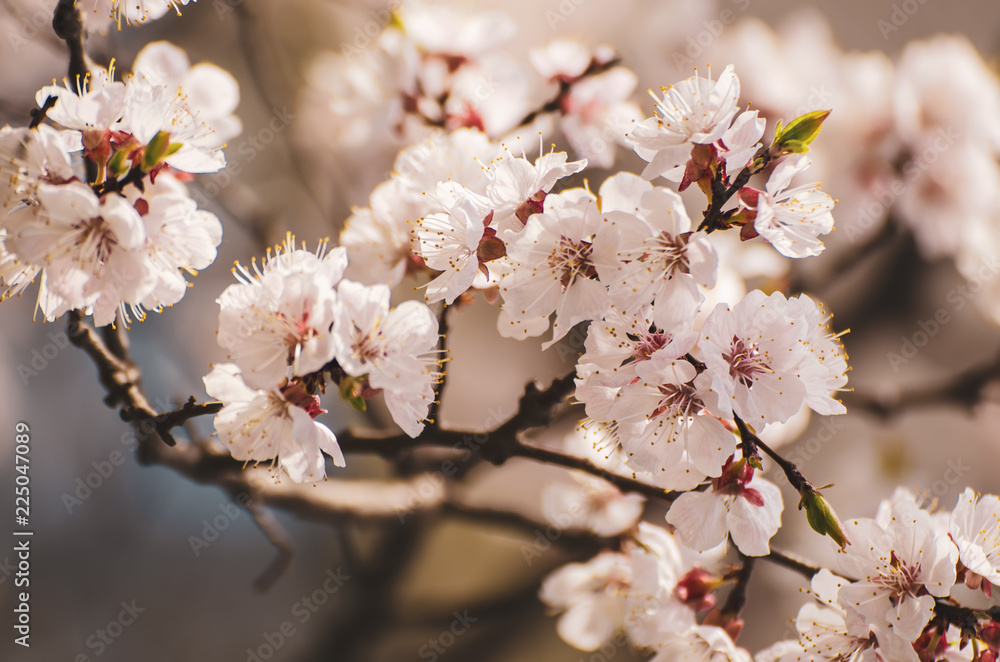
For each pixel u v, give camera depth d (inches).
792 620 21.4
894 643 20.6
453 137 22.4
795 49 27.8
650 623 22.4
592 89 24.8
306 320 20.3
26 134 20.5
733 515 20.9
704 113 20.6
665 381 20.4
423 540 28.7
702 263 20.1
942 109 26.1
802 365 20.4
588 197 20.3
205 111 23.7
